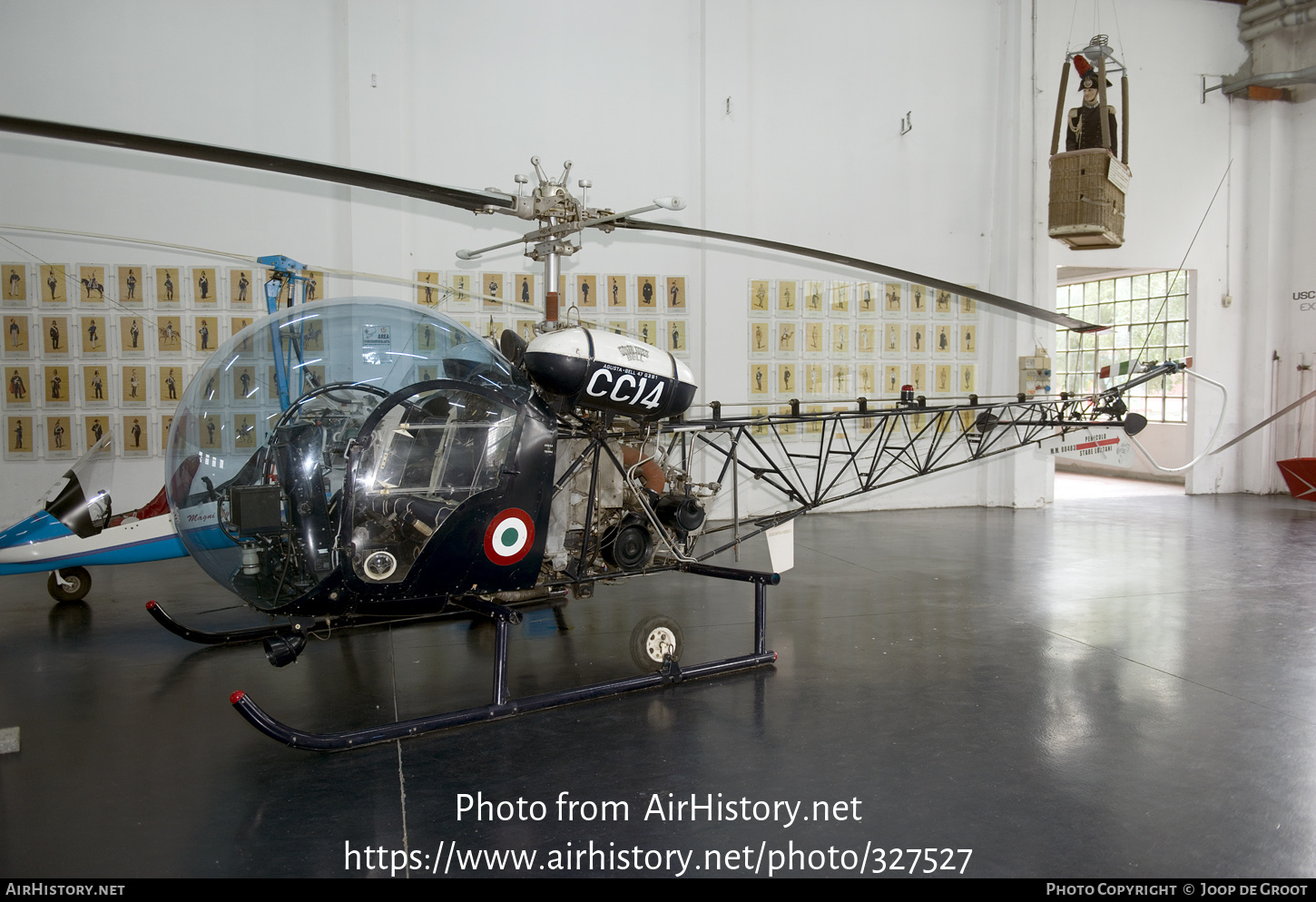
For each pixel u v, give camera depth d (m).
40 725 3.02
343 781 2.56
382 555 2.83
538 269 7.04
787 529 4.17
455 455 3.00
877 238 7.89
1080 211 5.04
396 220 6.62
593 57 7.12
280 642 2.90
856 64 7.74
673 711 3.12
